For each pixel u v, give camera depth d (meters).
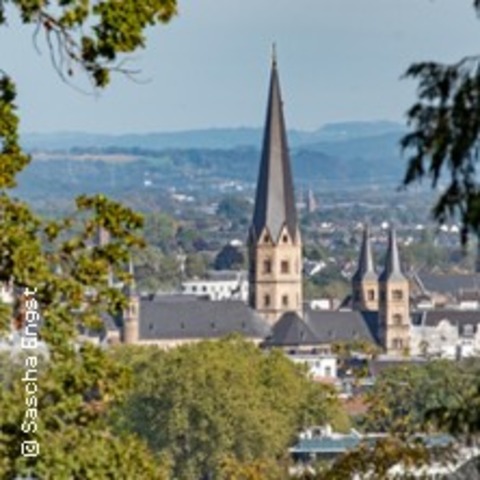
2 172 101.75
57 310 101.88
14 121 102.12
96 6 97.56
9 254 101.12
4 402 101.06
